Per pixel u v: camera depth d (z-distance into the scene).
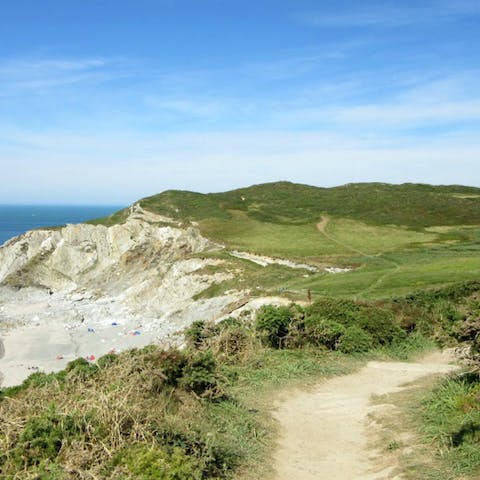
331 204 94.94
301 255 60.31
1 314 61.81
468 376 13.32
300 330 19.39
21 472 7.54
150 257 74.81
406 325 22.09
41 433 8.30
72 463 7.72
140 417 9.20
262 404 13.32
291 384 15.23
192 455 8.88
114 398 9.51
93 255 78.62
